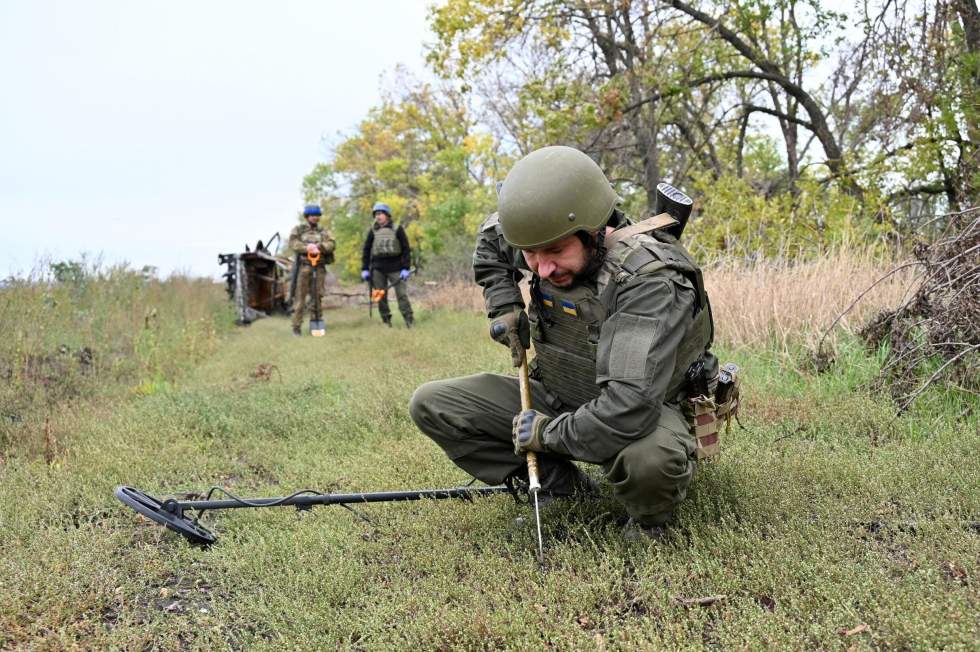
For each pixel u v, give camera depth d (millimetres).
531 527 3350
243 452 5145
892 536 3166
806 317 6766
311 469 4570
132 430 5305
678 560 2953
